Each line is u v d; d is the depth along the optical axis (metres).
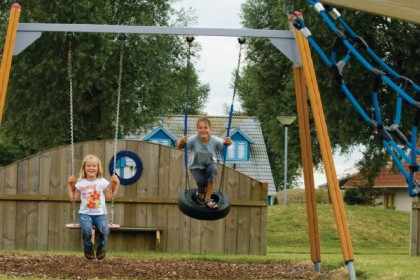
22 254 15.60
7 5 36.12
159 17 37.38
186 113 13.15
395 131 8.82
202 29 12.98
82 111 36.84
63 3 33.97
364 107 31.06
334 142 34.31
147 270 13.07
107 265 13.61
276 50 37.94
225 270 13.59
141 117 37.12
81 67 34.47
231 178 19.17
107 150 19.11
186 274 12.76
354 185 53.22
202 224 19.17
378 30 30.06
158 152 19.20
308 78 12.45
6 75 12.52
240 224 19.17
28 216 19.03
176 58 38.41
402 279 11.80
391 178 57.59
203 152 12.95
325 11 10.02
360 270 12.98
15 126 38.34
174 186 19.22
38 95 35.72
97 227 13.33
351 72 29.66
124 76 36.09
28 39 12.82
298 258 16.03
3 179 18.98
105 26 12.91
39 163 19.05
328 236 26.06
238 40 13.16
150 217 19.20
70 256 15.22
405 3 11.09
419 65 30.31
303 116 13.61
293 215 28.05
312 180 13.66
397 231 27.20
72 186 13.41
